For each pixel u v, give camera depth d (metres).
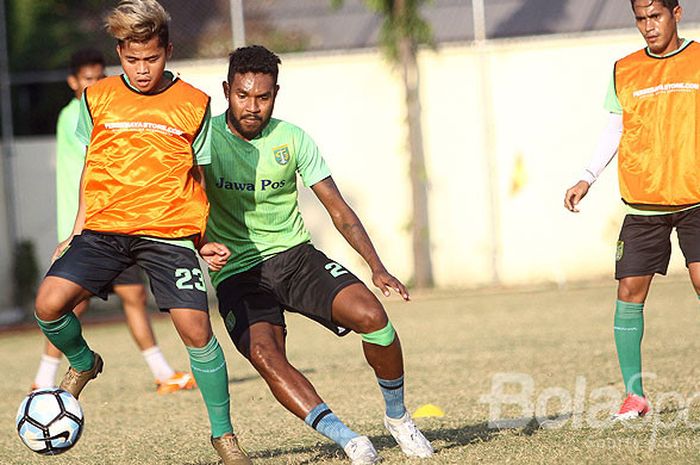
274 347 17.12
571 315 43.41
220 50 61.09
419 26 59.00
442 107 59.72
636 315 20.67
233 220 17.84
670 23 20.06
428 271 60.03
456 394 25.44
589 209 58.66
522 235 59.38
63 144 27.75
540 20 59.84
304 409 16.69
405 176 59.91
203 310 16.12
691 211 19.84
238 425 22.69
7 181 59.81
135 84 16.56
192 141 16.67
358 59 60.03
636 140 20.23
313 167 17.97
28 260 59.44
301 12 62.25
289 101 60.47
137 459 19.19
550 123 59.16
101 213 16.31
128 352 40.81
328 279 17.19
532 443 18.14
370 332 16.62
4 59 60.28
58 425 16.03
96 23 65.94
